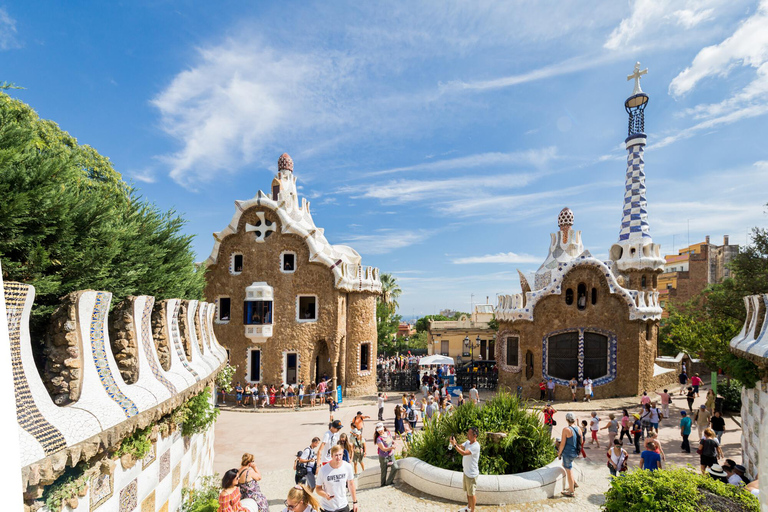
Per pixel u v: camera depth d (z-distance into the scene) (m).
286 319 29.69
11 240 8.49
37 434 4.66
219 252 30.77
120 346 7.89
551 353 29.53
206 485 12.12
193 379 9.88
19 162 8.49
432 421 13.66
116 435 5.93
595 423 18.73
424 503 10.92
